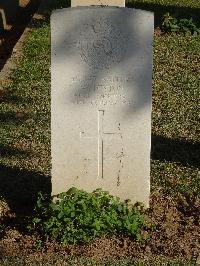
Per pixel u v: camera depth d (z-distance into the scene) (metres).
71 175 2.45
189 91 3.98
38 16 5.74
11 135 3.30
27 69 4.37
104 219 2.32
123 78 2.33
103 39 2.29
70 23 2.27
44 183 2.78
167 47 4.86
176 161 3.04
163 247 2.30
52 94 2.34
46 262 2.18
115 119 2.38
